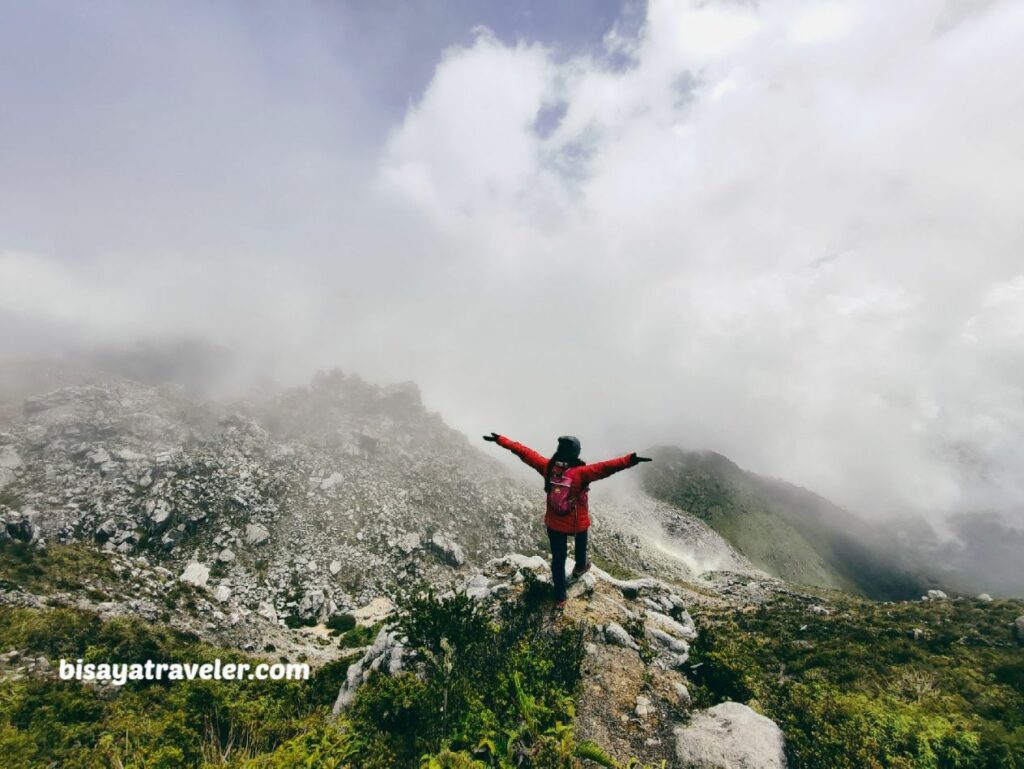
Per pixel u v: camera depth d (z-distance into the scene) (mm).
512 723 6398
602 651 9352
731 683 8805
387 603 82812
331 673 28344
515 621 9938
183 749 7965
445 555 102125
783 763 6762
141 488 90062
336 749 6711
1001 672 19469
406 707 7559
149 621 48812
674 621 11945
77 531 76625
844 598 77438
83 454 95250
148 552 78250
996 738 9219
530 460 8945
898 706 9391
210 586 73938
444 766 5754
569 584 11773
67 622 38219
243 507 94688
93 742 14562
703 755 6805
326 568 87688
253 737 8352
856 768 7059
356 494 112750
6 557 51688
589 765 6516
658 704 8164
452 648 9031
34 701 19344
